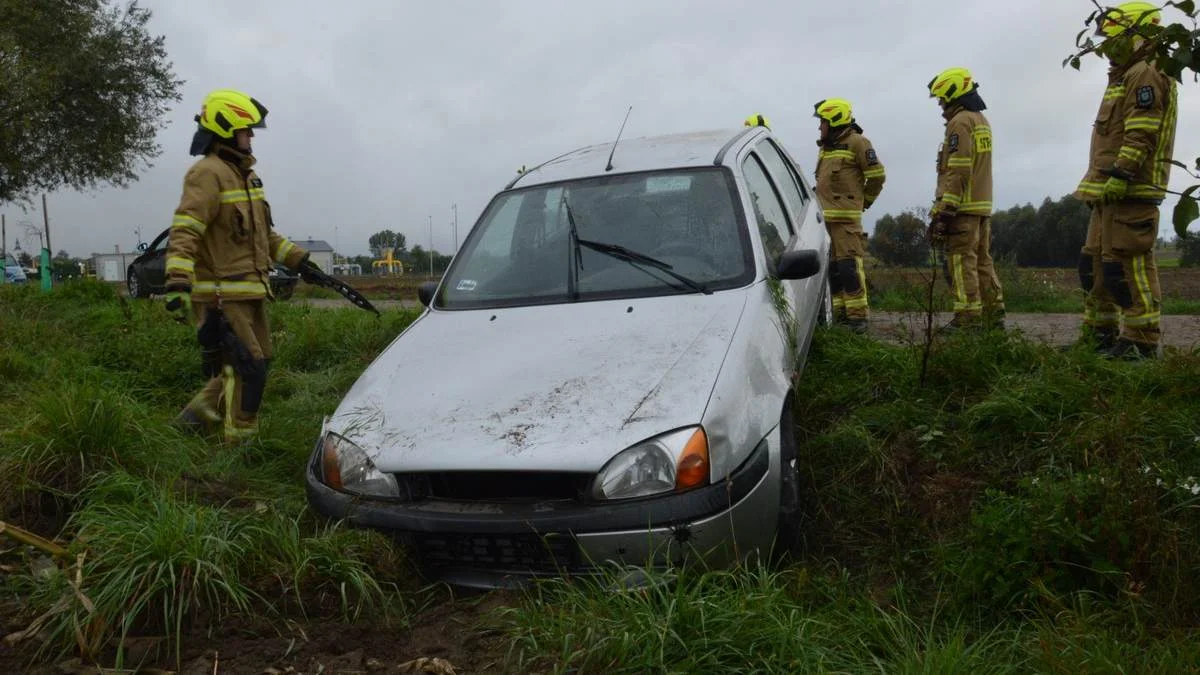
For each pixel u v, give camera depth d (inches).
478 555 129.2
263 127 200.2
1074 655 105.3
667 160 199.0
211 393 204.1
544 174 206.7
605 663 105.7
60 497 152.1
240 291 196.7
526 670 108.9
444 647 117.6
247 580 127.9
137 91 797.2
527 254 184.9
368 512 133.6
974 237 269.1
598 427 128.0
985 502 152.5
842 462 173.6
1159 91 205.0
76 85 773.9
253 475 181.3
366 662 114.2
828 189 300.7
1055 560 125.6
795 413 191.8
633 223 182.7
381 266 2064.5
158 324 341.7
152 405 229.1
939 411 181.9
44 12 756.0
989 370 193.2
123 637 112.2
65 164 781.3
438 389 147.3
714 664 105.6
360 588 124.5
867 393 197.8
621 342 149.3
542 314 166.9
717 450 126.3
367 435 140.3
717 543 123.9
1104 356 195.2
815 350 224.2
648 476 123.3
